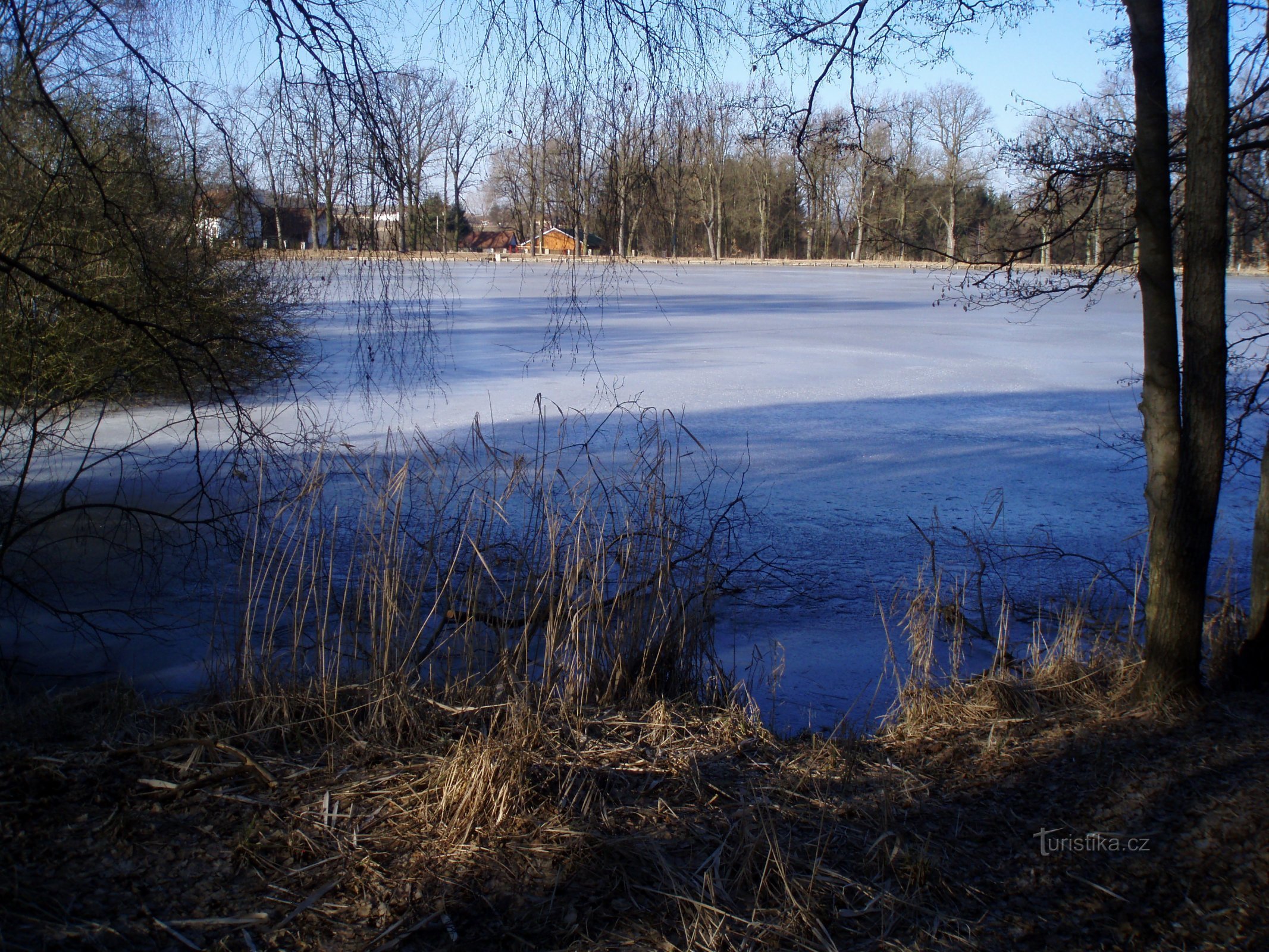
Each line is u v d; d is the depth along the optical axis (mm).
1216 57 3842
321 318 10148
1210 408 4090
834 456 11625
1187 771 3578
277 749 3674
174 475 9961
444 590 4871
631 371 18672
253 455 7746
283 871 2799
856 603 6891
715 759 3801
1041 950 2629
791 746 4129
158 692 5164
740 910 2730
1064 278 5633
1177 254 5262
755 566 7621
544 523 5641
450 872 2826
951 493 10023
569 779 3357
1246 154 5273
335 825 3043
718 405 15070
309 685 4156
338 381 15820
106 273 5953
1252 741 3816
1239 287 25078
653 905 2730
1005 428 13562
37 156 5133
